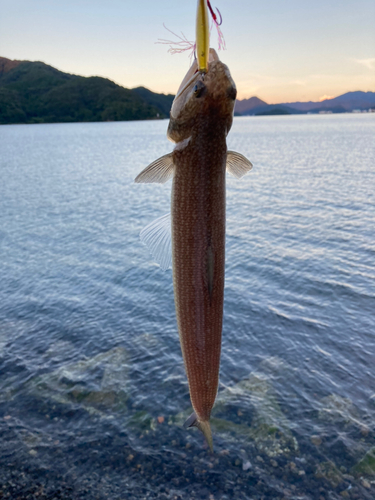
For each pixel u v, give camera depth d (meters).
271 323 1.50
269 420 1.02
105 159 9.09
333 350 1.31
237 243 2.51
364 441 0.94
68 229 3.12
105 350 1.37
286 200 3.78
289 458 0.91
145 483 0.86
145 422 1.03
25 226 3.23
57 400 1.12
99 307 1.72
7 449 0.95
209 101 0.30
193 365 0.31
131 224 3.24
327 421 1.01
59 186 5.30
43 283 2.01
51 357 1.34
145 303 1.74
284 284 1.84
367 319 1.49
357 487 0.83
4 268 2.26
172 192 0.30
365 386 1.13
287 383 1.16
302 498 0.82
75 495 0.83
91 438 0.99
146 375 1.22
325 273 1.94
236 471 0.88
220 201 0.30
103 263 2.29
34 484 0.86
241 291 1.78
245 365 1.25
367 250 2.26
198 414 0.33
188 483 0.86
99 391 1.15
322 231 2.68
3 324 1.59
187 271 0.30
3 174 6.57
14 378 1.23
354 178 4.79
